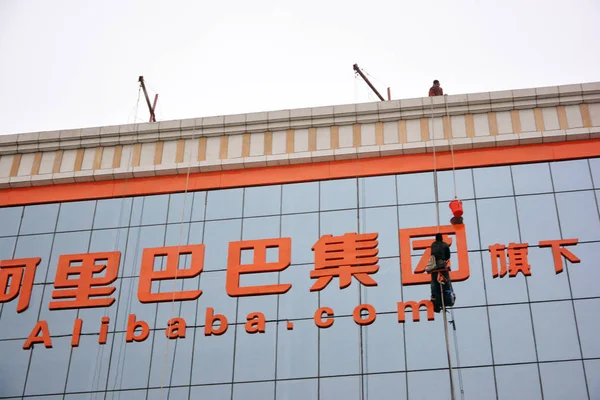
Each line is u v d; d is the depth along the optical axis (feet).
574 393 125.49
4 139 158.92
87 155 156.46
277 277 140.67
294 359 133.80
